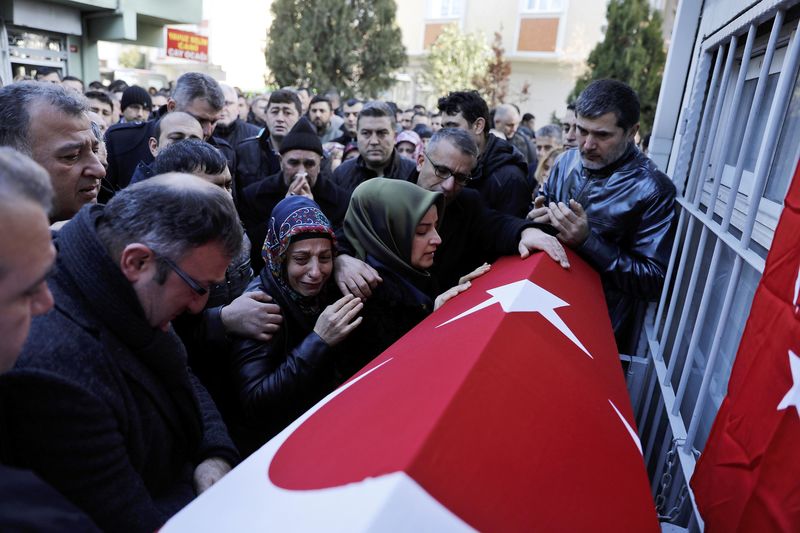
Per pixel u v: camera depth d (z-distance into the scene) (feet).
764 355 3.47
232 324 5.38
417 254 6.05
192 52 53.93
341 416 2.97
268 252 5.62
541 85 62.95
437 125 26.30
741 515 3.33
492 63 54.70
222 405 5.80
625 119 6.92
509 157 10.02
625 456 3.22
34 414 2.93
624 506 2.79
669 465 5.50
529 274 4.91
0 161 2.21
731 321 5.88
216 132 14.97
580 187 7.70
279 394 5.01
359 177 12.55
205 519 2.39
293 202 5.67
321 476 2.34
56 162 4.87
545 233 6.56
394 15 55.62
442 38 55.57
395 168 12.62
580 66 57.21
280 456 2.82
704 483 4.03
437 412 2.39
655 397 7.20
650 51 44.19
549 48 60.75
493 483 2.28
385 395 2.95
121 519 3.22
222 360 5.71
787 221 3.53
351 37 53.88
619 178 7.15
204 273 3.54
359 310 5.42
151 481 3.86
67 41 31.04
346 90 55.06
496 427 2.56
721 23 7.16
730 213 5.18
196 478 4.32
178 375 3.91
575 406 3.24
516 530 2.19
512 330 3.56
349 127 21.81
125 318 3.44
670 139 9.82
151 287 3.47
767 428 3.21
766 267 3.75
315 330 5.26
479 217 7.47
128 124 10.59
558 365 3.57
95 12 31.04
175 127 8.23
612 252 6.73
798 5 5.22
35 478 2.22
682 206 7.34
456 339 3.51
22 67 28.50
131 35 31.37
